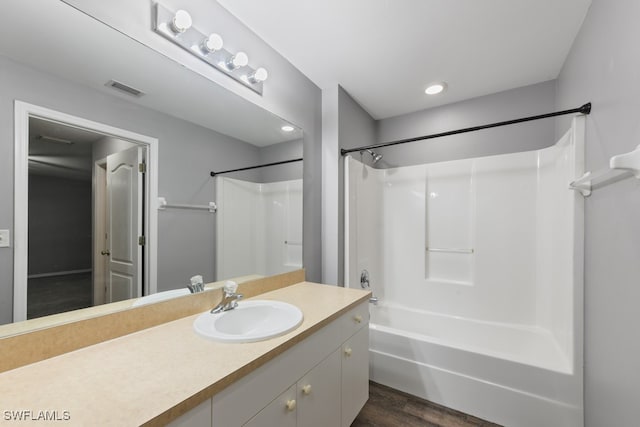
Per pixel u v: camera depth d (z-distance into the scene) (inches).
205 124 57.1
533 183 89.6
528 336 87.0
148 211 48.3
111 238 43.2
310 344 45.2
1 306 33.1
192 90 54.3
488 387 67.1
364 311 65.3
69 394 27.3
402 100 99.9
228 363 33.2
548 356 72.7
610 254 47.9
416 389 75.8
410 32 65.0
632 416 40.7
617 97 45.0
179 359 34.3
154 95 48.6
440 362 73.1
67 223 38.6
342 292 68.3
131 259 45.8
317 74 82.7
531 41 67.8
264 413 36.1
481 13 58.8
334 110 88.1
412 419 67.6
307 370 44.4
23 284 34.6
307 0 55.6
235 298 53.6
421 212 107.4
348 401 57.2
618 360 45.0
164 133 50.4
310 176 84.7
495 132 95.3
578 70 64.3
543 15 59.1
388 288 113.7
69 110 38.9
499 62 77.0
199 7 53.4
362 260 99.0
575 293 60.2
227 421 31.0
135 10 44.7
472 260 99.3
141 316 44.6
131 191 46.1
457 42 68.4
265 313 55.5
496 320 94.6
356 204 95.3
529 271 90.3
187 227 54.2
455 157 102.1
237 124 63.4
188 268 54.0
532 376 62.9
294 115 78.7
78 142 39.8
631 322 40.9
